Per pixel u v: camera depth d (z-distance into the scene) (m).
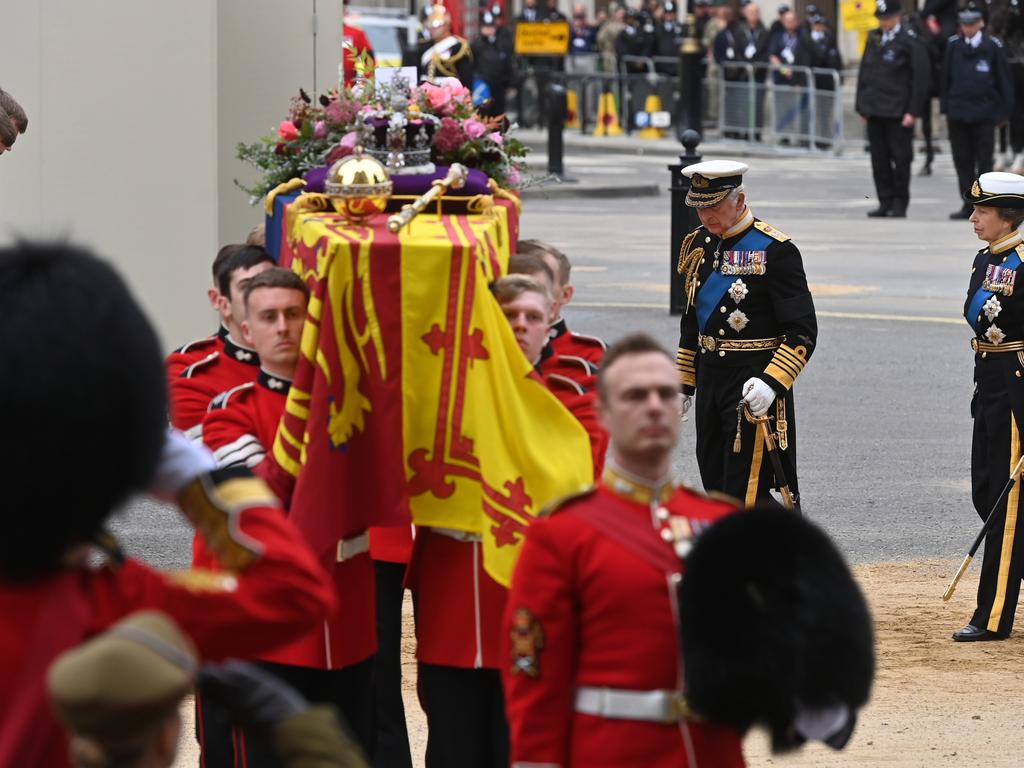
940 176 110.69
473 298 19.00
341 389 18.91
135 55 43.56
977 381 30.23
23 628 10.36
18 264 10.47
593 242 80.44
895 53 86.88
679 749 14.26
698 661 13.36
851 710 13.49
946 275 69.00
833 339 55.75
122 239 43.97
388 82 23.42
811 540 13.50
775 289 29.59
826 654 13.18
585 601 14.46
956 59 87.56
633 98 140.12
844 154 126.56
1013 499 29.28
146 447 10.55
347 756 10.91
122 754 9.67
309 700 20.02
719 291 29.95
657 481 14.74
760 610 13.23
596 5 171.12
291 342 19.31
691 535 14.52
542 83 145.25
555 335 22.20
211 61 43.62
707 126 133.50
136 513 36.56
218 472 11.44
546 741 14.51
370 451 19.22
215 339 22.45
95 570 10.84
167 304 44.16
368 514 19.27
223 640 10.98
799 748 13.58
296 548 11.28
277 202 23.41
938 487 39.41
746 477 29.73
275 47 45.28
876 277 68.38
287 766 10.92
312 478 18.72
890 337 56.12
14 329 10.19
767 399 29.17
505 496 18.75
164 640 9.69
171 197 43.91
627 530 14.52
